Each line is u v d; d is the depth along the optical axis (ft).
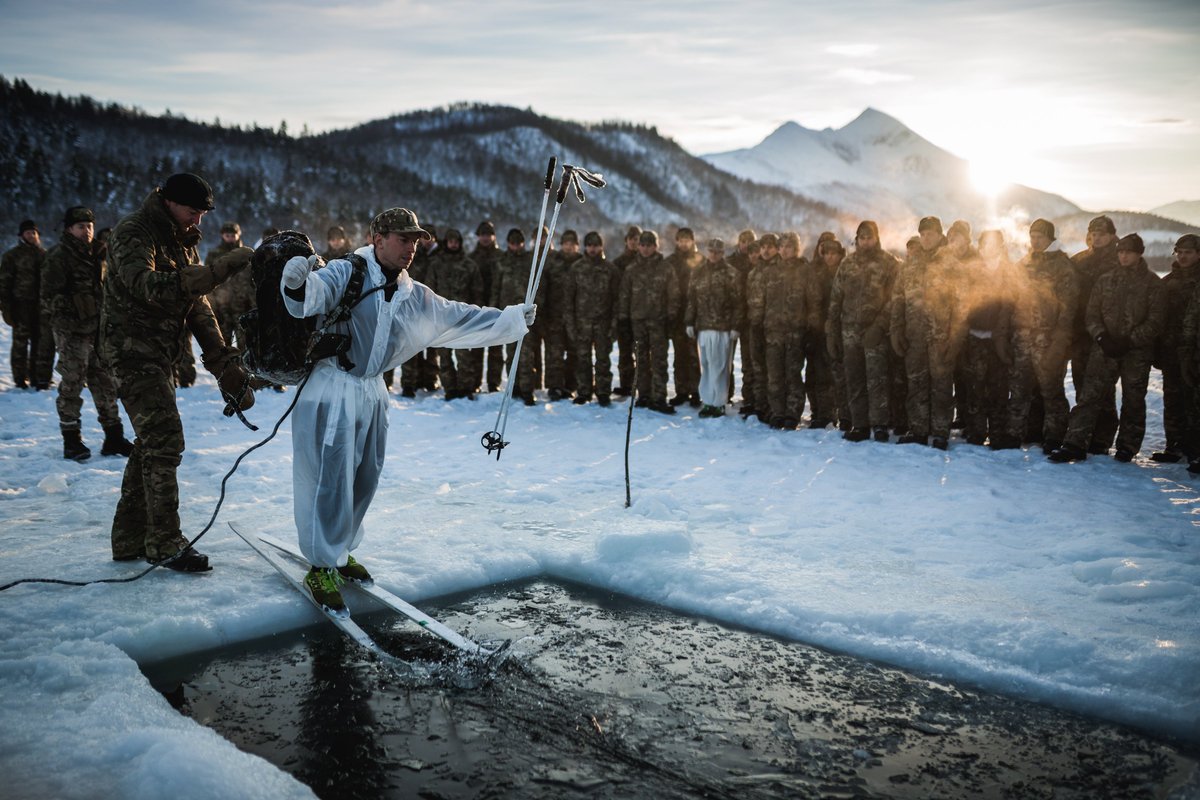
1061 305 21.84
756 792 8.21
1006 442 22.99
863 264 24.12
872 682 10.39
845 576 13.33
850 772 8.56
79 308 20.63
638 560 13.92
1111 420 22.88
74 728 8.71
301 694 10.00
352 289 11.12
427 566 13.53
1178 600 12.16
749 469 20.98
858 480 19.80
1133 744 9.11
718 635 11.71
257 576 12.97
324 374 11.42
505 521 16.20
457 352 31.22
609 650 11.23
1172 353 21.66
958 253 22.94
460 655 10.72
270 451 22.06
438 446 23.43
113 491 17.92
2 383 31.60
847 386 25.02
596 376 30.42
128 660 10.20
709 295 27.94
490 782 8.32
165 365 13.00
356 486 12.12
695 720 9.52
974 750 8.98
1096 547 14.52
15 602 11.66
